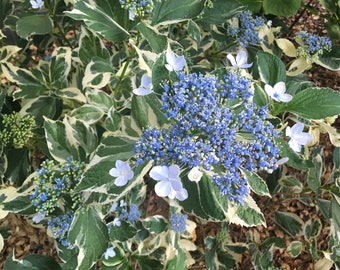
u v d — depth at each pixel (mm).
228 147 229
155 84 246
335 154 400
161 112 256
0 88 434
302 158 317
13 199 296
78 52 366
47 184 281
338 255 406
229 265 440
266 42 441
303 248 506
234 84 241
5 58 375
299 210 533
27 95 367
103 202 248
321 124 380
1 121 364
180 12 285
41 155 456
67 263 299
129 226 335
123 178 230
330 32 493
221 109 234
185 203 252
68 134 300
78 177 271
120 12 297
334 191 380
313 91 279
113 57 395
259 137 240
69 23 458
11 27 443
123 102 368
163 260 402
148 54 264
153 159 231
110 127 319
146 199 494
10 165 383
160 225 383
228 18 406
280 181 439
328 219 395
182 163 233
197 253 471
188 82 235
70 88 367
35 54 574
